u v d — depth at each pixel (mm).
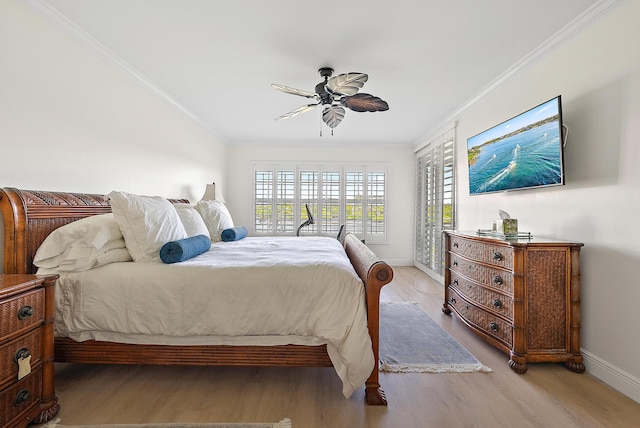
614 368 1747
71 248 1683
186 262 1828
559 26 2006
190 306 1615
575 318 1930
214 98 3338
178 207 2744
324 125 4352
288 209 5508
